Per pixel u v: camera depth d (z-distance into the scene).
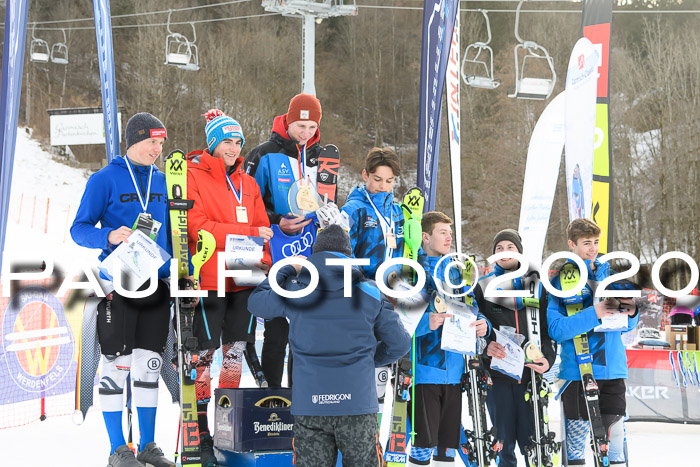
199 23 50.44
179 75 47.94
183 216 5.31
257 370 5.90
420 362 5.26
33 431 8.66
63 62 32.81
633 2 45.22
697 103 39.94
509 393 5.54
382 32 51.47
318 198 5.95
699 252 38.69
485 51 47.66
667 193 39.62
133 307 5.41
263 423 5.42
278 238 5.87
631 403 9.11
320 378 4.29
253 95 48.38
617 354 5.56
